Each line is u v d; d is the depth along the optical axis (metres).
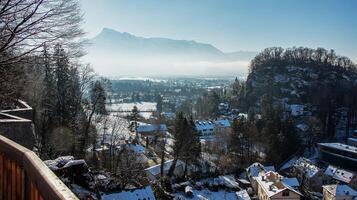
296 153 53.81
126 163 29.34
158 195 24.08
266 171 40.56
